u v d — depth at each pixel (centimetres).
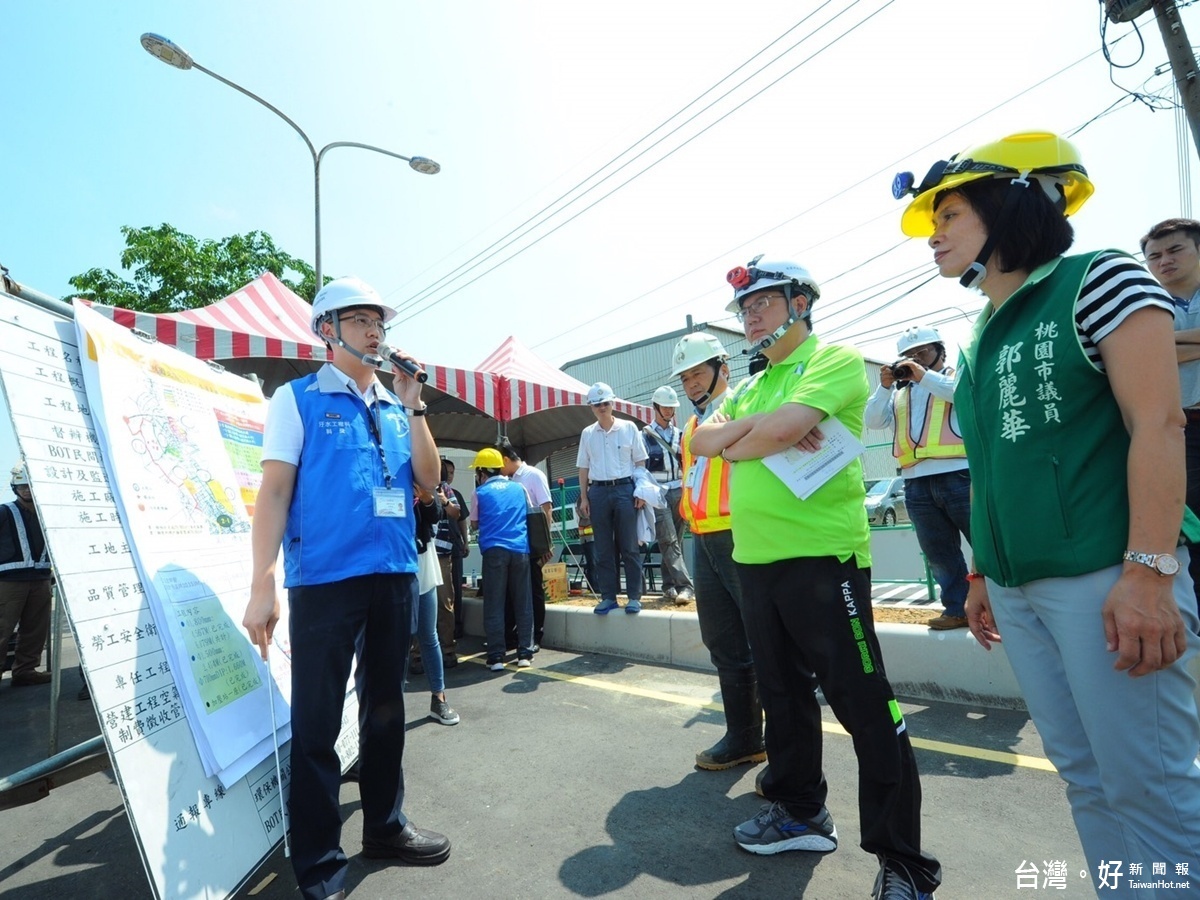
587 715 391
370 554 219
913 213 175
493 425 967
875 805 192
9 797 224
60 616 273
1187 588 129
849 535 202
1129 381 124
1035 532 136
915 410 400
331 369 235
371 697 234
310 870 201
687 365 312
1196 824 124
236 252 1353
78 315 205
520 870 228
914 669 382
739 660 298
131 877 244
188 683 196
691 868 223
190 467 242
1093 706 130
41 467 172
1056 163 146
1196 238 294
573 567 888
